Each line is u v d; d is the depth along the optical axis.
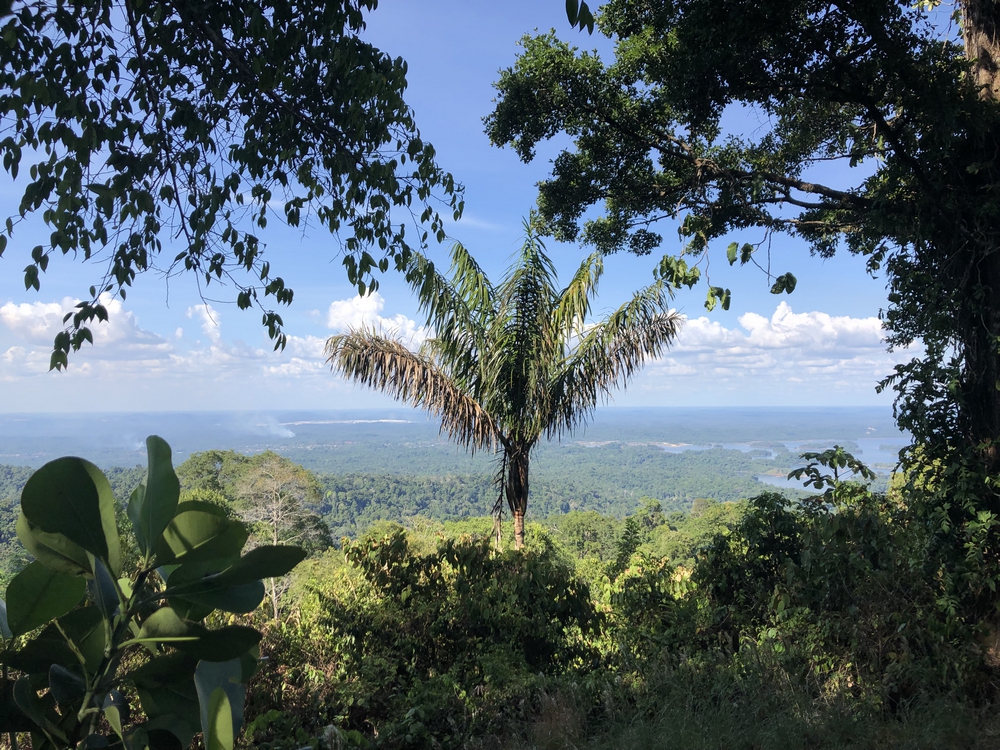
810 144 7.08
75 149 2.89
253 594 0.84
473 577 5.23
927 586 4.40
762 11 5.00
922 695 3.59
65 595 0.87
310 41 3.53
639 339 8.67
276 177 3.90
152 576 0.91
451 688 4.31
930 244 5.19
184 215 3.46
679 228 4.60
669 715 3.48
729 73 5.54
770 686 3.73
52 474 0.78
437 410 8.56
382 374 8.34
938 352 4.86
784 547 5.07
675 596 5.39
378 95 3.83
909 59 4.93
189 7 3.05
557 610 5.15
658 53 6.42
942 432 5.04
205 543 0.82
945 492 4.70
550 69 6.62
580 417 9.09
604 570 6.46
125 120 3.24
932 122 4.94
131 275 3.25
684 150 6.80
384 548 5.38
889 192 5.38
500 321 8.55
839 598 4.35
